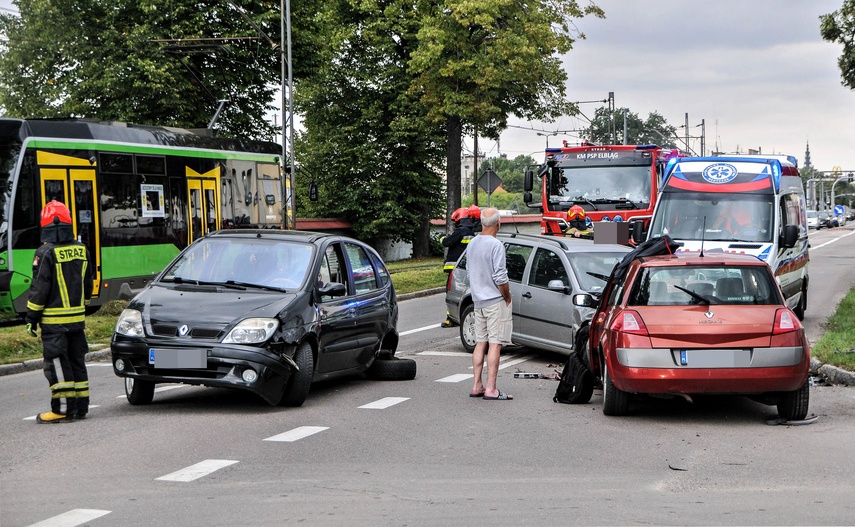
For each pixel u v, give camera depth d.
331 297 13.34
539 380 15.07
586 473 8.66
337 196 58.91
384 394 13.57
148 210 25.67
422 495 7.79
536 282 16.92
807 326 21.83
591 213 30.70
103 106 41.19
